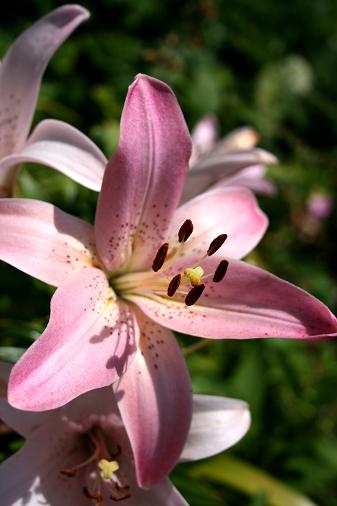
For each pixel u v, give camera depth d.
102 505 0.55
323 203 1.35
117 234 0.55
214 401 0.55
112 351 0.52
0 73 0.58
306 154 1.53
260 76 1.54
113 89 1.08
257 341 0.83
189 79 1.28
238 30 1.59
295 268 1.32
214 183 0.62
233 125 1.39
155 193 0.55
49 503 0.54
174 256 0.56
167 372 0.53
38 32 0.58
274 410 0.87
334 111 1.72
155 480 0.51
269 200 1.22
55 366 0.50
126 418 0.52
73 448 0.56
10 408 0.53
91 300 0.53
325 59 1.92
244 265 0.54
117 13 1.23
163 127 0.54
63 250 0.53
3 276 0.64
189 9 1.29
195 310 0.55
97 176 0.54
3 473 0.53
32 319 0.64
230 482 0.72
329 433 0.94
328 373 0.92
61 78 1.06
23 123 0.58
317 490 0.88
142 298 0.55
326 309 0.53
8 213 0.52
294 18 1.85
